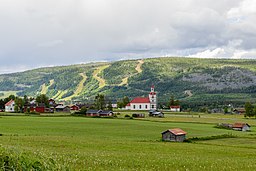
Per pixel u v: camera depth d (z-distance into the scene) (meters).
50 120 151.62
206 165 41.50
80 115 192.00
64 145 61.59
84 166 31.20
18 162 17.50
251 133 125.75
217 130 131.50
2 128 108.88
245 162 47.91
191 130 127.38
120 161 38.84
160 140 92.75
